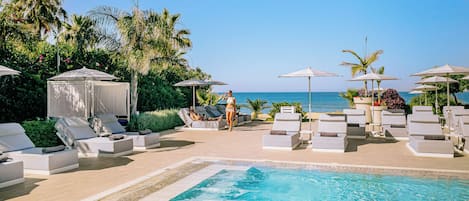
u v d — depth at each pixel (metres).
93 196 5.29
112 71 16.39
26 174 6.77
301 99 83.31
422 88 16.92
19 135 7.85
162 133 13.74
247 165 7.51
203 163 7.74
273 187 6.06
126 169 7.20
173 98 19.62
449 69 10.26
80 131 9.37
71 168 7.24
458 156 8.39
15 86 11.88
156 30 14.93
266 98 92.81
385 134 11.80
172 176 6.57
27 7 14.16
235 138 12.09
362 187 5.96
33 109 12.45
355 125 12.07
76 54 15.29
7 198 5.22
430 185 5.94
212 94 21.78
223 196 5.57
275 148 9.64
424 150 8.48
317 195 5.64
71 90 12.48
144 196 5.32
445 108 15.30
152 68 16.50
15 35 12.05
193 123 15.06
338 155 8.64
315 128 14.86
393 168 7.06
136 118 13.98
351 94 20.55
